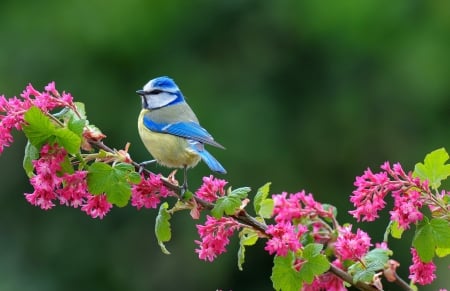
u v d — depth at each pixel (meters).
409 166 19.09
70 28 19.62
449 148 18.94
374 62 19.83
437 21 19.67
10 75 19.41
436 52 19.30
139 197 5.46
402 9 19.81
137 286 18.08
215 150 18.62
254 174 18.67
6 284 17.97
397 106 19.38
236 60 20.33
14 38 19.64
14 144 18.27
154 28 20.16
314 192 19.09
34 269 18.22
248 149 18.80
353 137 19.41
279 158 19.00
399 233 5.38
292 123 19.69
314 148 19.36
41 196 5.26
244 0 20.61
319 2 20.20
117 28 19.75
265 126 19.23
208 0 20.58
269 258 17.95
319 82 20.12
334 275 5.39
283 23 20.48
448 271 13.63
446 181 15.59
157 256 18.14
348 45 20.03
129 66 19.84
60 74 19.48
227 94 19.83
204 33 20.52
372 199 5.14
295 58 20.28
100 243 18.28
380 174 5.15
